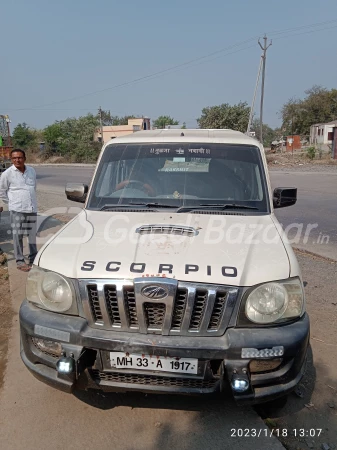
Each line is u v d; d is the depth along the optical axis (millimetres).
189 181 3533
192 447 2533
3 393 3018
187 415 2793
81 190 3707
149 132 4238
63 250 2699
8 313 4363
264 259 2555
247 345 2295
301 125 61406
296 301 2477
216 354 2303
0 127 20281
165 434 2633
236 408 2863
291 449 2568
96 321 2443
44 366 2604
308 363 3439
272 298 2395
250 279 2398
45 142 47219
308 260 6277
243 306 2367
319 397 3033
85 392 3018
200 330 2359
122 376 2463
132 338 2357
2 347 3676
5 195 5648
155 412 2820
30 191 5676
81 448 2523
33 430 2664
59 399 2953
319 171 22250
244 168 3588
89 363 2463
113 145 3842
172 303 2316
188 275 2359
